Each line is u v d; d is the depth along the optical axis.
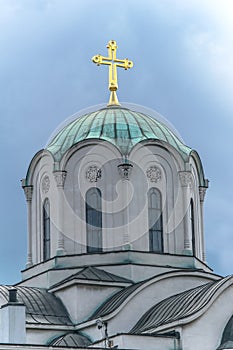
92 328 99.81
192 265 107.44
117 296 102.38
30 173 113.25
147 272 105.06
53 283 106.00
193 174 111.75
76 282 102.94
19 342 90.50
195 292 97.38
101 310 101.81
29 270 110.56
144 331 95.50
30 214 112.88
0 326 91.81
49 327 100.56
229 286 94.81
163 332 93.75
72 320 102.31
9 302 91.56
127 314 99.62
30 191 113.19
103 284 103.31
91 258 105.88
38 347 83.00
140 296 100.69
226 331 93.31
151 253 106.06
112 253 105.62
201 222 113.06
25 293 104.56
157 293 101.56
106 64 116.88
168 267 105.88
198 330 92.94
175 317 94.56
